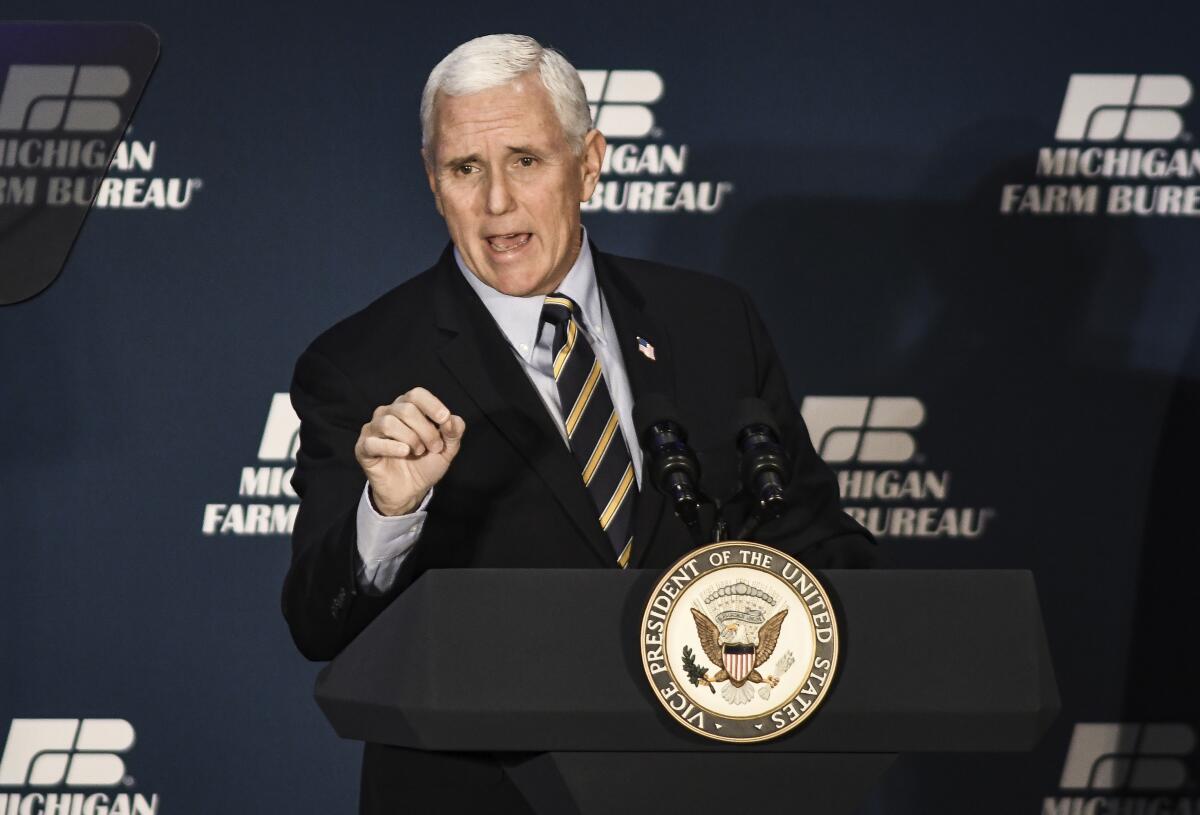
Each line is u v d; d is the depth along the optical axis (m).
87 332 13.02
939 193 13.23
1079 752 13.34
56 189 11.57
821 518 8.09
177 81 13.01
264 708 13.16
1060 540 13.33
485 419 7.53
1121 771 13.33
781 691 5.00
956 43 13.20
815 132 13.20
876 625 5.12
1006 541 13.34
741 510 7.64
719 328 8.47
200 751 13.13
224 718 13.15
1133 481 13.33
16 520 13.02
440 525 7.36
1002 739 5.11
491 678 5.00
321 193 13.12
